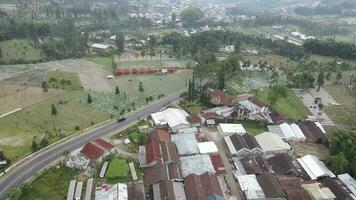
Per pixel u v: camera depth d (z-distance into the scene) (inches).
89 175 3272.6
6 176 3225.9
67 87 5575.8
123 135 4033.0
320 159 3708.2
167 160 3388.3
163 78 6333.7
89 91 5457.7
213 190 2967.5
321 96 5664.4
